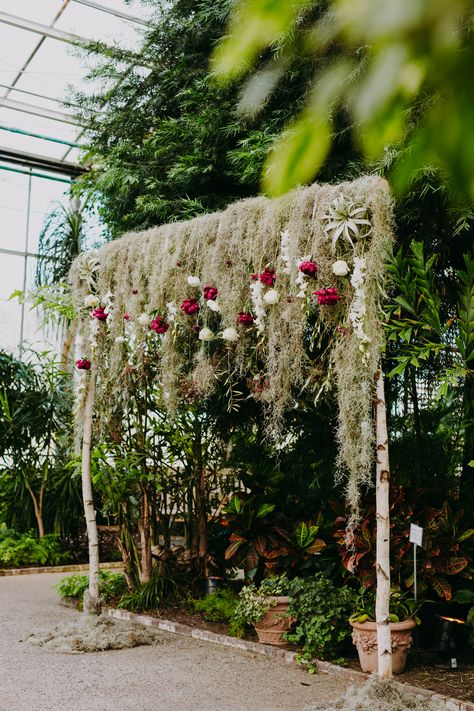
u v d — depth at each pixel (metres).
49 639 5.01
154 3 7.86
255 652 4.84
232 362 4.84
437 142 0.42
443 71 0.41
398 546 4.70
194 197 7.13
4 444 9.36
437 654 4.67
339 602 4.69
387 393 5.91
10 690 3.96
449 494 5.46
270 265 4.20
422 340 4.82
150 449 6.37
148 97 8.16
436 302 4.48
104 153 8.44
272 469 6.02
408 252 5.41
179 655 4.76
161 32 7.79
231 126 6.26
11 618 5.88
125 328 5.42
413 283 4.53
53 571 8.77
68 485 9.42
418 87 0.42
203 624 5.53
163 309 5.02
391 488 4.88
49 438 9.65
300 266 3.78
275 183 0.52
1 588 7.50
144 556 6.35
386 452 3.69
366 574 4.70
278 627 4.86
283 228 4.13
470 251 5.36
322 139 0.51
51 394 9.62
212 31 7.10
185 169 6.72
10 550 8.78
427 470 5.80
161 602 6.00
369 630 4.27
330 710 3.46
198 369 4.71
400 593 4.50
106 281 5.50
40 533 9.46
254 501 5.66
